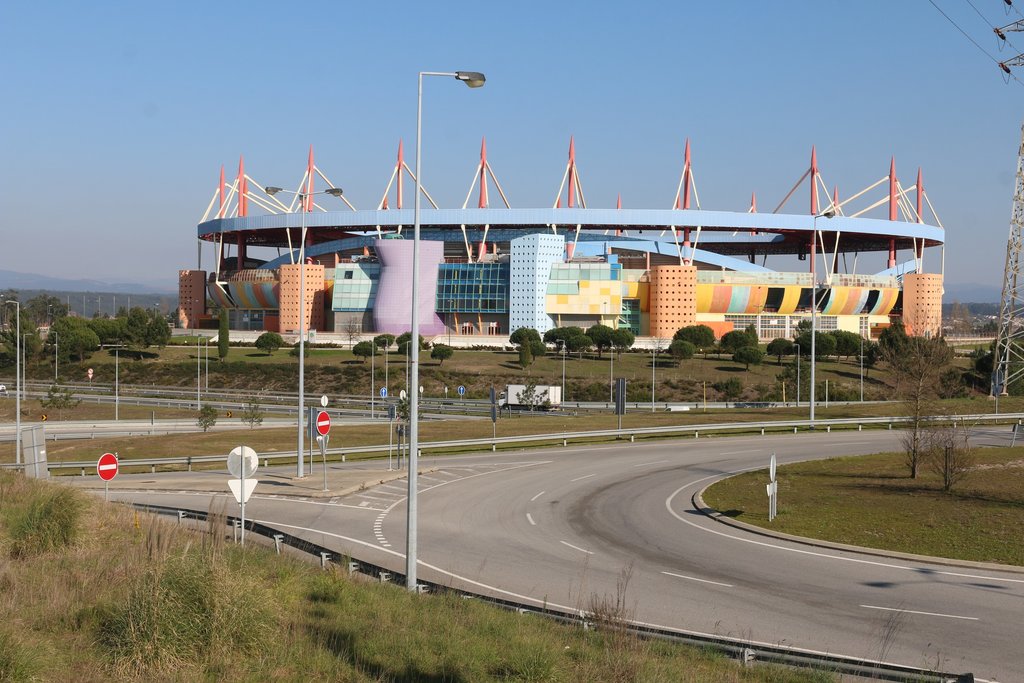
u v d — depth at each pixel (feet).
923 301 564.30
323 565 70.49
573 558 82.89
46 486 87.56
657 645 51.13
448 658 44.78
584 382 379.14
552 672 43.04
